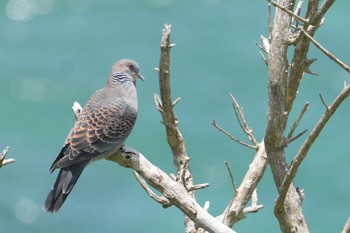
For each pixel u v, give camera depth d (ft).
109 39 115.24
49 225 79.36
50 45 115.75
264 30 111.75
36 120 98.48
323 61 99.09
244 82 100.01
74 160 29.68
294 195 26.25
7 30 119.14
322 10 24.82
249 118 92.27
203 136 89.40
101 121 30.91
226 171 84.58
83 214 79.71
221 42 108.78
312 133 23.34
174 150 31.60
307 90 94.32
